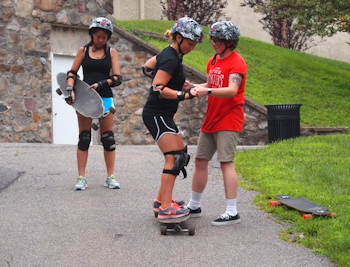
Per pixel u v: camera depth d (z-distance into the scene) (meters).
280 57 29.64
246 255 7.37
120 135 21.22
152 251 7.47
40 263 7.03
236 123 8.55
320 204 9.50
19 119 18.92
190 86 8.34
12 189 10.62
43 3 19.22
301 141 16.16
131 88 21.30
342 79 28.44
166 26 29.20
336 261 7.07
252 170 12.30
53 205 9.52
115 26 21.14
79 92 10.32
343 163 12.72
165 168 8.24
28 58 19.05
